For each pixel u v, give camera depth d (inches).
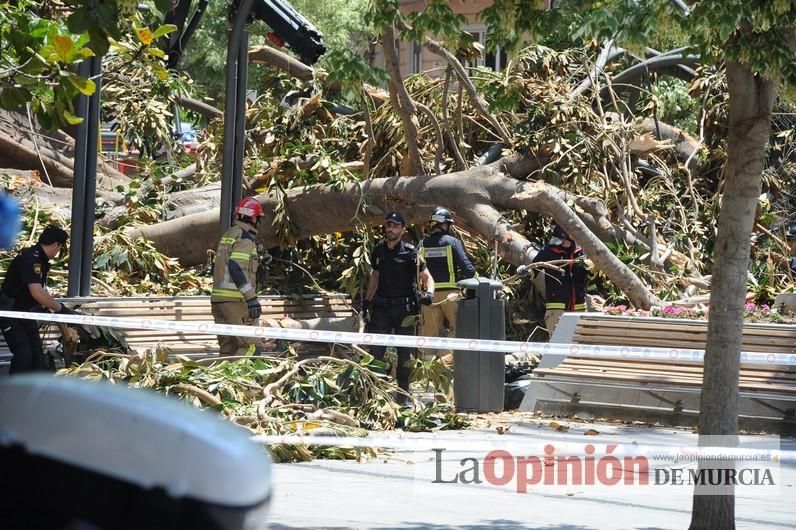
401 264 582.2
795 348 493.4
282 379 474.6
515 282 681.0
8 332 506.9
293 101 815.7
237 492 78.8
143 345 586.9
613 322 538.9
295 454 409.4
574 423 514.6
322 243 756.0
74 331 526.0
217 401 438.3
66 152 1007.0
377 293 586.6
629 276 648.4
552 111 765.9
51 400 80.2
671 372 518.9
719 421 250.8
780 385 487.8
